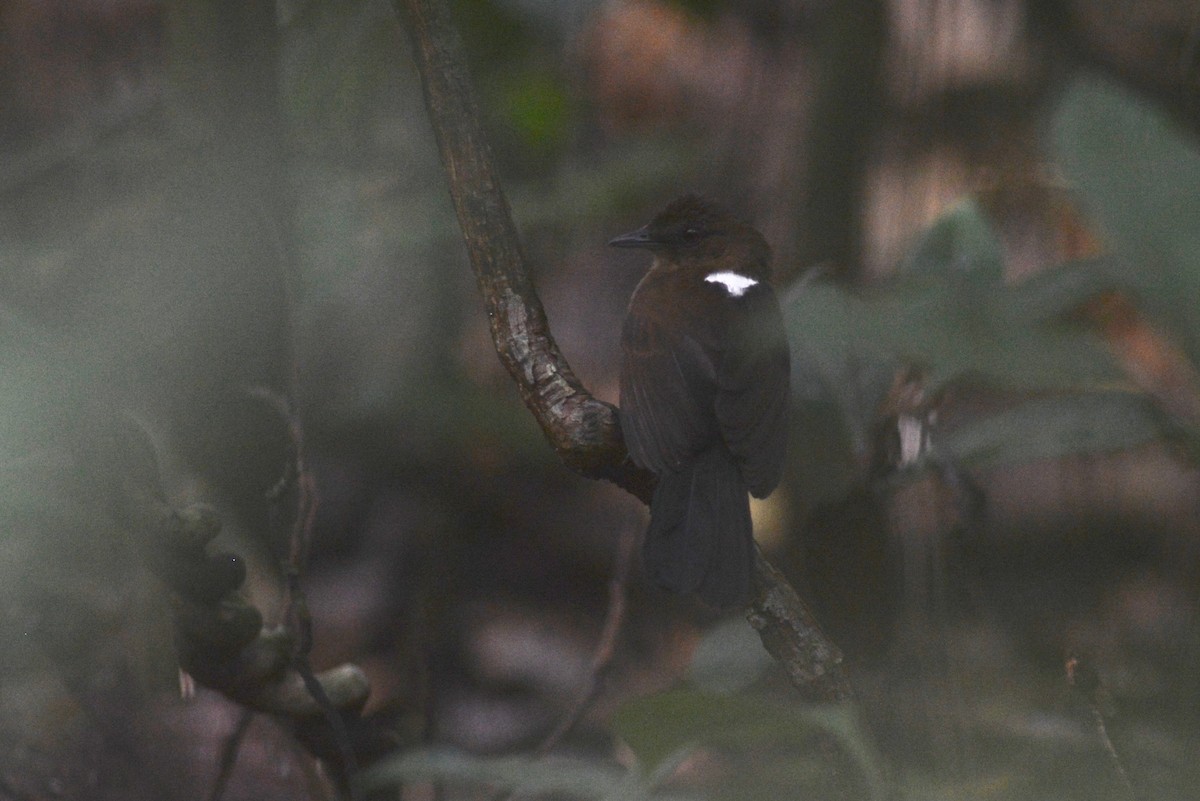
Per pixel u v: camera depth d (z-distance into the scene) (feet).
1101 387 19.48
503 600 43.50
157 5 35.19
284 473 21.49
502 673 39.75
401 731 22.97
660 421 23.53
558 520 46.44
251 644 19.40
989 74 37.29
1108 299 24.29
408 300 41.73
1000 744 17.37
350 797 20.81
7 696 24.75
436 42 17.92
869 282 36.17
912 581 22.61
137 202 22.56
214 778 24.62
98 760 23.62
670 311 26.27
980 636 26.53
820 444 26.16
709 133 45.27
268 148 21.68
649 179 40.73
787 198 39.37
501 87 36.83
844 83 36.83
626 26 45.96
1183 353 14.39
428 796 29.94
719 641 22.03
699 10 40.22
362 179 30.50
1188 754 15.20
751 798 13.67
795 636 16.39
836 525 22.90
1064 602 35.81
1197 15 26.68
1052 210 34.71
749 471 23.34
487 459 46.14
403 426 43.83
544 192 39.32
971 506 22.30
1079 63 35.42
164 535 17.63
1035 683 23.41
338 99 30.60
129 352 20.65
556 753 34.63
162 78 27.61
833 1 37.42
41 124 34.53
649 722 11.72
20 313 16.90
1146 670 27.02
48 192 25.39
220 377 21.48
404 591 41.88
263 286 21.50
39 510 18.72
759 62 44.70
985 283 18.52
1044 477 40.11
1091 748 15.97
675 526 21.68
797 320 16.87
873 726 17.67
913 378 22.36
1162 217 14.25
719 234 30.07
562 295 48.67
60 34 35.09
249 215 21.43
